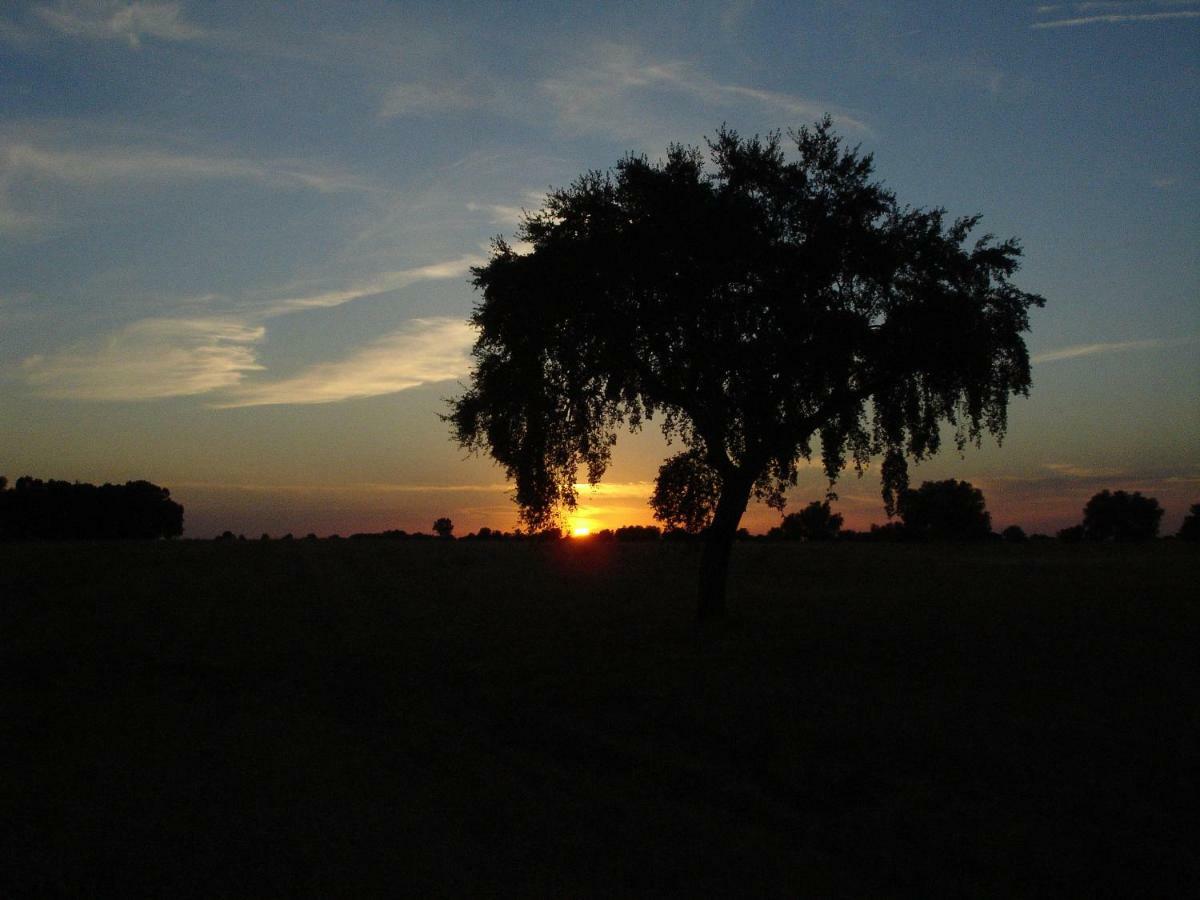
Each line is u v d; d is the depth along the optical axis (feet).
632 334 63.52
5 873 25.52
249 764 37.50
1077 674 47.06
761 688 45.98
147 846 27.61
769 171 64.49
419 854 26.96
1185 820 27.45
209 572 114.01
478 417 71.05
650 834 28.84
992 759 33.19
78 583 102.89
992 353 63.52
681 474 69.36
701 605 69.46
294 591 98.37
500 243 69.10
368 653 62.90
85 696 51.70
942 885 24.77
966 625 65.31
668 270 62.59
